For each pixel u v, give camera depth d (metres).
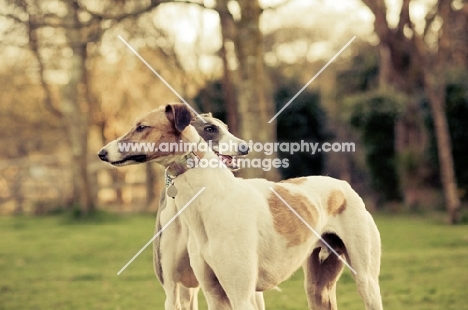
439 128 17.70
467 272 10.81
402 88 21.75
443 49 17.94
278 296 9.59
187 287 6.21
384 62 23.03
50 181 27.36
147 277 11.38
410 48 18.08
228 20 18.91
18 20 14.34
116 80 29.64
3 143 33.72
